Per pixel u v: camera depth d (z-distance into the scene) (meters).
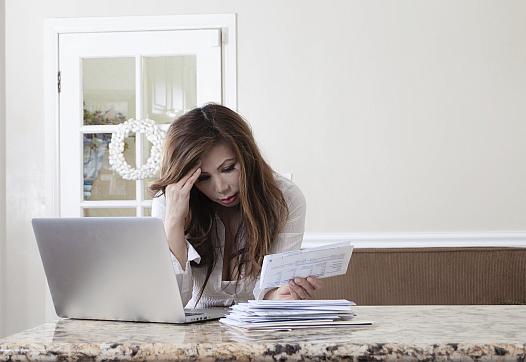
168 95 5.14
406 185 4.98
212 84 5.09
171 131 2.42
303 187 5.04
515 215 4.94
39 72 5.21
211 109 2.44
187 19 5.09
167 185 2.39
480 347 1.48
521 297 3.28
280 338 1.60
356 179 5.01
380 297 3.32
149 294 1.93
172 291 1.90
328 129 5.03
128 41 5.14
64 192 5.20
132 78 5.16
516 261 3.31
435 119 4.98
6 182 5.22
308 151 5.04
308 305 1.85
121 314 2.00
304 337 1.61
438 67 4.99
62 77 5.19
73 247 2.01
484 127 4.96
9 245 5.21
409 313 2.06
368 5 5.02
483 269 3.31
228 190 2.40
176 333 1.72
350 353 1.49
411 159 4.98
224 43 5.09
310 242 5.00
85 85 5.20
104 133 5.19
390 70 5.00
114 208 5.18
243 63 5.07
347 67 5.02
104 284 2.00
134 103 5.16
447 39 4.98
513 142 4.95
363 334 1.65
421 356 1.48
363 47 5.02
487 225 4.95
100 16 5.16
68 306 2.09
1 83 5.21
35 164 5.21
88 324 1.96
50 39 5.19
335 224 5.01
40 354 1.56
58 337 1.67
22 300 5.20
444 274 3.32
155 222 1.86
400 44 5.00
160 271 1.90
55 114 5.19
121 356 1.54
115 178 5.18
